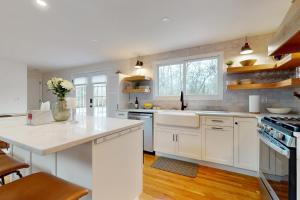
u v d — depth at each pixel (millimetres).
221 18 2238
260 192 1896
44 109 1584
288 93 2574
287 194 1225
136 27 2520
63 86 1648
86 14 2129
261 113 2529
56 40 3053
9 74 4668
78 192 867
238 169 2412
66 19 2258
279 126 1384
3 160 1369
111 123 1587
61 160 1332
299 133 1108
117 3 1886
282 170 1338
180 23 2381
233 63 2982
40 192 864
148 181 2158
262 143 1831
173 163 2756
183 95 3564
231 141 2418
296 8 1031
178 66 3697
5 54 3984
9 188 895
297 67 2158
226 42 3084
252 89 2854
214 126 2545
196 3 1892
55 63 5004
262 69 2564
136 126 1595
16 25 2430
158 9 2018
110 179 1267
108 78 4098
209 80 3342
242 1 1849
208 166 2639
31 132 1162
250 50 2605
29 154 1640
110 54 3998
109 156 1254
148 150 3242
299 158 1101
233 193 1881
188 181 2158
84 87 5336
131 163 1529
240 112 2752
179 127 2859
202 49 3330
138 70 4188
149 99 3992
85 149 1150
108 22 2350
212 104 3240
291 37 1119
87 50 3676
